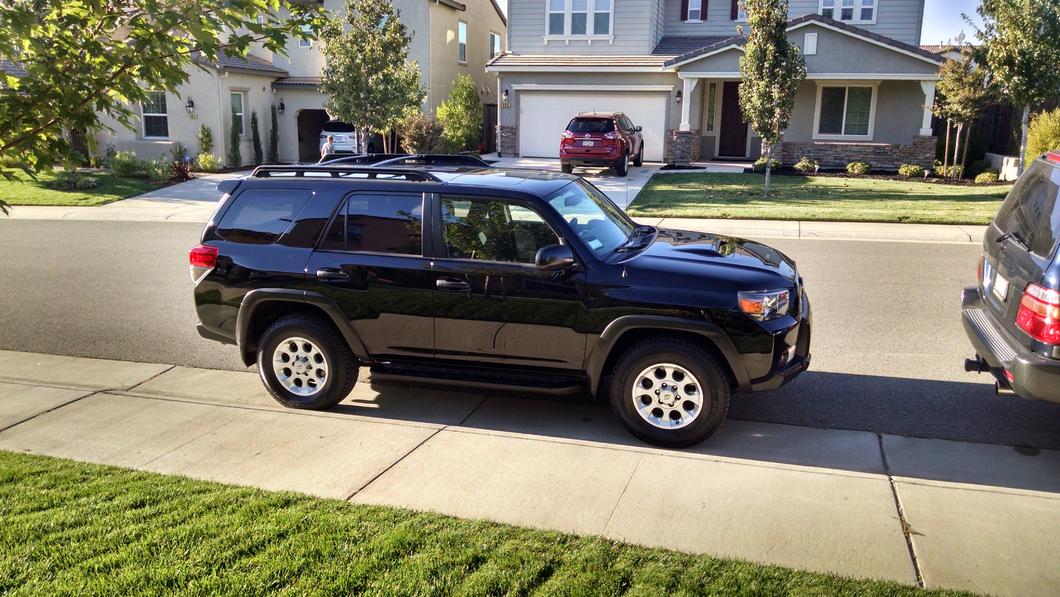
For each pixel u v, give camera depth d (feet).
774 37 58.85
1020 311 16.16
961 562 12.68
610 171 78.84
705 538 13.44
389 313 19.38
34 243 47.24
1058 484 15.79
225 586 11.58
